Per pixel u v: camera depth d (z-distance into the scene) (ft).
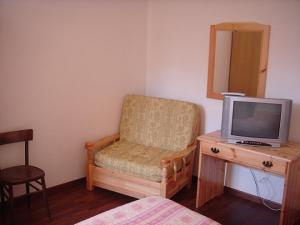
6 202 9.82
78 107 11.46
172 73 12.91
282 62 10.05
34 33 9.86
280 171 8.57
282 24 9.90
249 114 9.30
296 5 9.56
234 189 11.57
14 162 10.02
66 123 11.19
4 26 9.18
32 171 9.23
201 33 11.80
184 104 11.78
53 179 11.15
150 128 12.26
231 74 11.19
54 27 10.32
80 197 11.01
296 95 9.91
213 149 9.80
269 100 9.09
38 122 10.41
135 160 10.66
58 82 10.71
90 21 11.30
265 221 9.93
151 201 7.05
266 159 8.77
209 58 11.62
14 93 9.68
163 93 13.35
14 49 9.48
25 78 9.86
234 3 10.83
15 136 9.60
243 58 10.84
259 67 10.48
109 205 10.53
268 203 10.80
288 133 9.62
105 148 11.76
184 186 11.67
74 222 9.43
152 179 10.14
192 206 10.71
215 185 11.24
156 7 13.00
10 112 9.67
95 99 11.98
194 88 12.31
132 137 12.57
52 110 10.71
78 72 11.25
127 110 12.78
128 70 13.01
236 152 9.32
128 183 10.64
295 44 9.72
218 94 11.56
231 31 10.98
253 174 11.03
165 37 12.91
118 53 12.48
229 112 9.46
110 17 11.93
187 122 11.60
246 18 10.63
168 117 11.99
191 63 12.26
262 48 10.34
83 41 11.21
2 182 8.70
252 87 10.76
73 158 11.64
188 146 11.56
